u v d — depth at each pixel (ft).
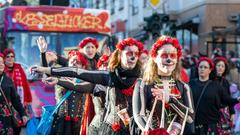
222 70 39.06
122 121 26.48
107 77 26.20
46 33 58.65
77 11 59.31
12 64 45.01
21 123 36.91
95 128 29.94
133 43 26.16
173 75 23.68
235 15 96.84
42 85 57.06
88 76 26.02
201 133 33.86
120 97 26.50
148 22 76.54
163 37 23.66
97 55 38.96
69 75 25.85
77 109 34.91
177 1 112.68
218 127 33.94
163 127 23.03
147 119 22.94
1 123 35.81
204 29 97.86
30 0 82.84
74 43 59.11
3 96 36.01
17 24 58.18
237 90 44.45
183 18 108.88
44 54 31.07
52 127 34.71
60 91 35.09
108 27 59.88
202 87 34.04
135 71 26.35
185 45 102.06
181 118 23.50
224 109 36.65
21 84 44.93
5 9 58.75
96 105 29.99
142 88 23.35
